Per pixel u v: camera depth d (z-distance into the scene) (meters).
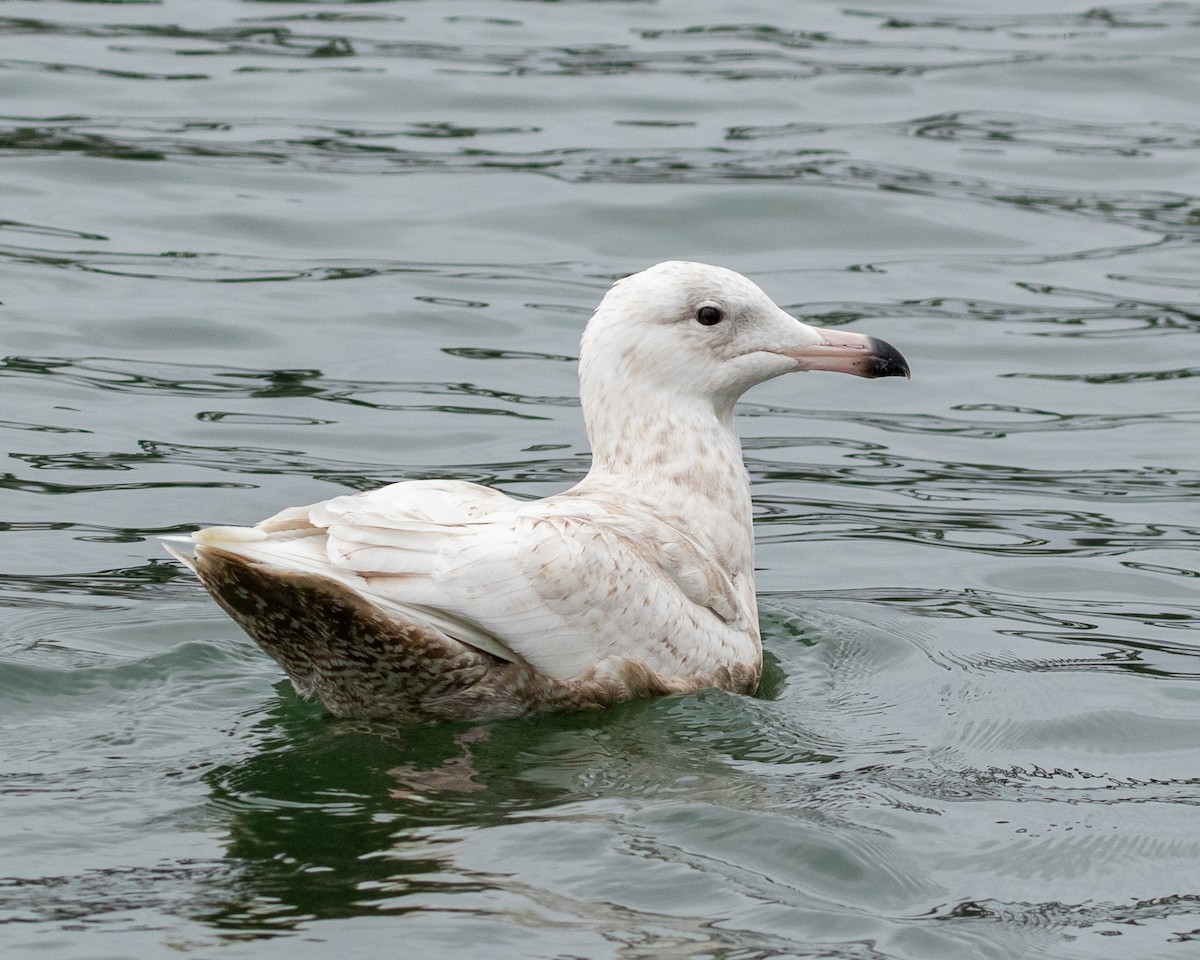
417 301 17.20
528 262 18.22
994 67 24.69
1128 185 20.77
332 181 19.84
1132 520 13.65
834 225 19.30
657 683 9.71
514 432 14.80
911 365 16.61
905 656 11.09
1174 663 11.08
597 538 9.45
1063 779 9.28
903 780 9.07
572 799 8.60
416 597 8.88
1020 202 20.09
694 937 7.25
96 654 10.57
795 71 24.34
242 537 8.76
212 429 14.57
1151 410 15.79
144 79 22.78
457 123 21.88
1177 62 24.84
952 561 12.91
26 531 12.65
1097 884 8.03
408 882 7.67
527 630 9.17
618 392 10.59
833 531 13.45
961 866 8.14
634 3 27.86
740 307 10.64
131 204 19.03
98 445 14.17
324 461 14.09
